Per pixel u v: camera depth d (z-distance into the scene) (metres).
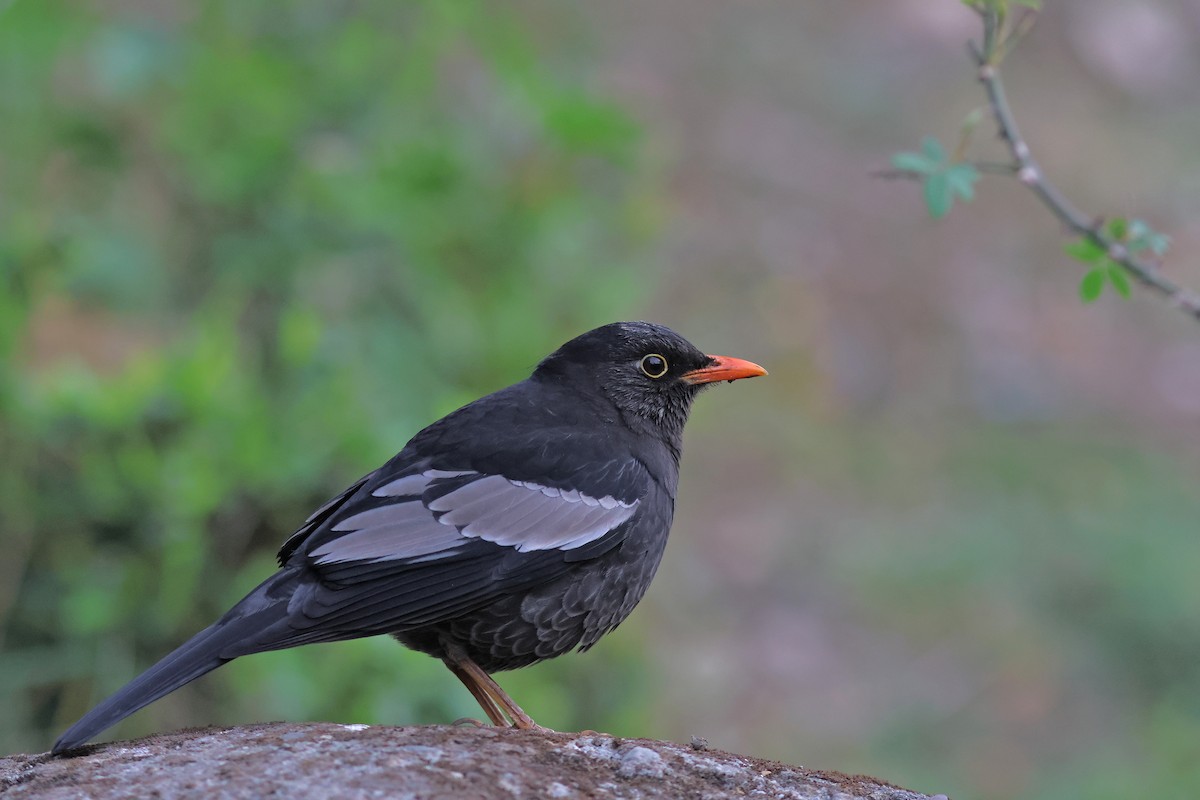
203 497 10.39
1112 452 19.28
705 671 15.05
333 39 13.46
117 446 10.64
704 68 24.23
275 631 7.20
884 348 20.67
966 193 8.13
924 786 13.91
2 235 11.75
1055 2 26.39
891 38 25.69
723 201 21.80
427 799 5.87
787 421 19.25
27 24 12.71
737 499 17.92
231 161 12.42
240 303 12.43
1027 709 14.92
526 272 13.32
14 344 11.16
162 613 10.59
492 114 14.02
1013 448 19.22
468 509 7.91
